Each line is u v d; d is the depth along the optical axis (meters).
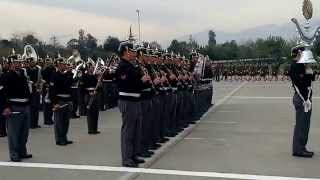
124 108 8.30
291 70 9.04
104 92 18.41
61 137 10.60
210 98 18.81
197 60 14.90
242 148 9.99
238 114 16.42
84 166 8.38
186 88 12.59
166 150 9.73
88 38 42.62
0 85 8.99
